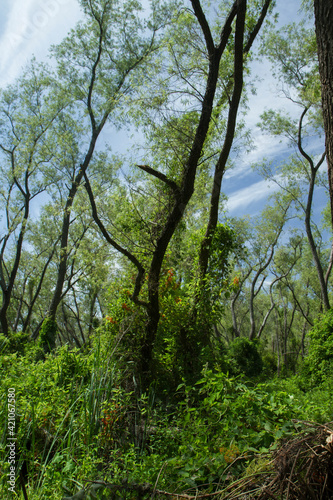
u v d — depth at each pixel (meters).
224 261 8.68
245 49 10.49
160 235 7.94
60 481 3.44
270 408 3.72
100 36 20.16
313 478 2.51
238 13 8.34
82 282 28.72
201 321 8.33
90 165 22.42
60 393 5.38
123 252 7.87
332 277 33.78
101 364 5.86
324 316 13.88
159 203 8.68
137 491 2.94
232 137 9.28
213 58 8.34
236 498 2.72
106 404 4.82
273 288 36.44
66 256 24.25
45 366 6.68
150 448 4.33
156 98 8.62
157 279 7.92
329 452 2.51
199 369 7.56
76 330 49.44
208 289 8.40
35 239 32.00
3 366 6.54
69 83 21.88
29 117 22.83
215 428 3.95
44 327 19.53
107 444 4.37
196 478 3.07
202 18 8.20
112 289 8.79
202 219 12.00
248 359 15.32
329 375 11.71
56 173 22.95
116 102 9.62
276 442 3.11
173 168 8.57
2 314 22.25
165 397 6.81
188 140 8.48
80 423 4.61
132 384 5.86
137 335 7.56
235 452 3.24
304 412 4.02
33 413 4.46
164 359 7.75
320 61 3.42
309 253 33.53
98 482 3.00
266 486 2.61
